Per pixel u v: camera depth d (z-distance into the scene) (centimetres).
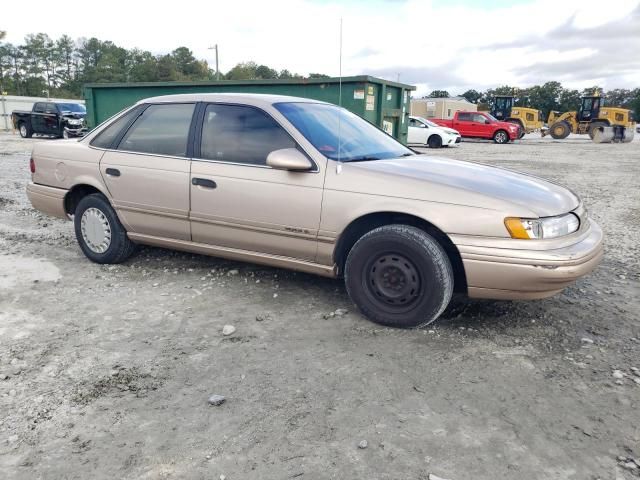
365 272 371
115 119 491
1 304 408
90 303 413
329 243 379
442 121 3112
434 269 345
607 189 1056
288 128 397
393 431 256
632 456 240
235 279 467
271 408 276
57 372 310
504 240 330
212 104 436
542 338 356
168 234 457
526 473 229
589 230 371
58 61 11369
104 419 266
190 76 10181
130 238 485
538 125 3653
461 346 343
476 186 354
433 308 352
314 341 351
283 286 450
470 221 336
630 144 2981
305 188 380
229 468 232
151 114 466
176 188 435
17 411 272
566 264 323
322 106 464
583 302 422
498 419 266
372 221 382
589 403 281
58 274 478
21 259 521
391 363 321
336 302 417
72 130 2288
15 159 1459
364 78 1069
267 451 243
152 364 321
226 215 415
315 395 287
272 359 327
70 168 500
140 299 422
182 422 264
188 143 437
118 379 303
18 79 10362
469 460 237
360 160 398
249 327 372
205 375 308
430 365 319
